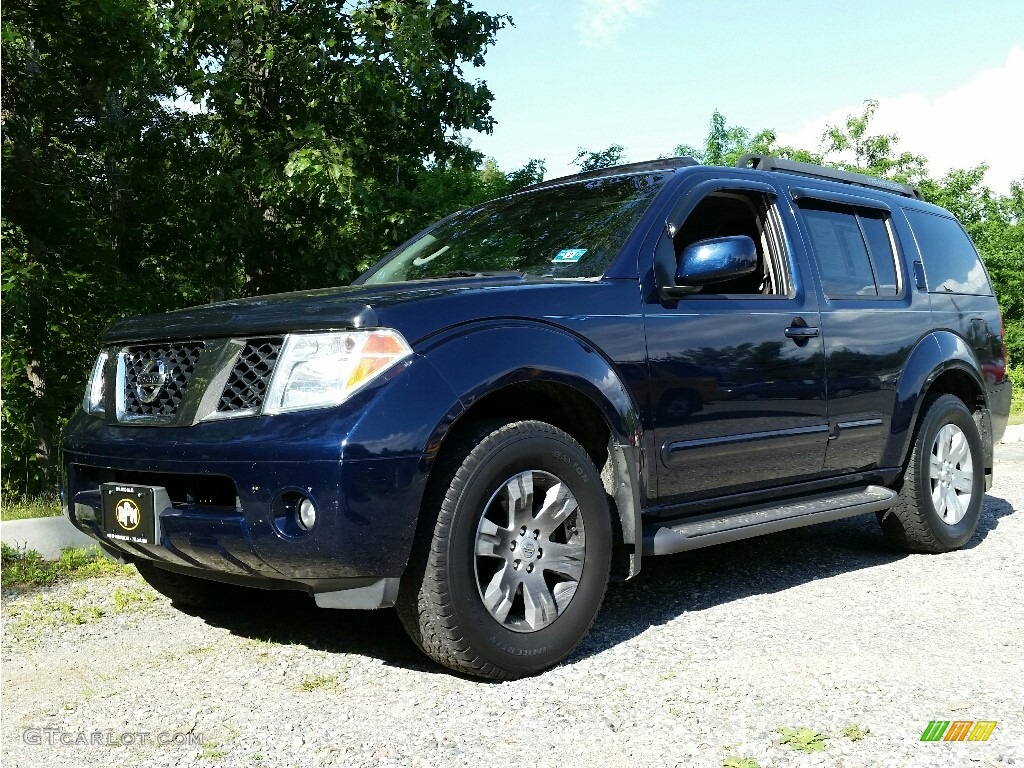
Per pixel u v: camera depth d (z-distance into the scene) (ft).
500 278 11.69
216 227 34.53
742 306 13.21
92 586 15.21
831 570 15.51
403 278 13.98
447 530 9.78
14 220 32.42
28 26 31.27
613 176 14.46
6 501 24.17
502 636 10.14
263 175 32.48
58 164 34.45
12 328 32.22
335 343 9.59
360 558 9.22
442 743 8.69
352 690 10.19
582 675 10.48
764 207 14.53
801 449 13.87
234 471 9.52
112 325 12.05
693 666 10.69
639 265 12.19
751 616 12.75
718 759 8.20
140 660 11.46
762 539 18.07
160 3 33.40
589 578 10.94
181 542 10.08
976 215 100.01
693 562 16.17
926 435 16.20
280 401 9.63
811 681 10.11
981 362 17.83
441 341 9.93
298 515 9.37
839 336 14.53
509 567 10.29
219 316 10.59
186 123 34.96
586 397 11.05
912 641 11.53
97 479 11.39
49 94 32.94
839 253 15.40
